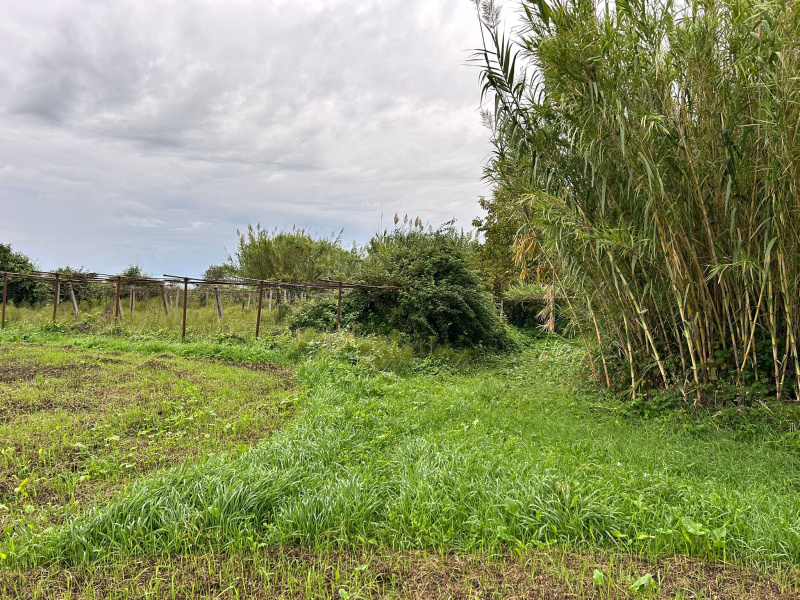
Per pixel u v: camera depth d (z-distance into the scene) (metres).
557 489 3.76
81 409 6.51
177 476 3.96
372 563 3.23
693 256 6.42
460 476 4.13
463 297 14.41
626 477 4.29
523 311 20.73
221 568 3.16
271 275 20.97
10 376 8.25
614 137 6.29
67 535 3.32
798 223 5.85
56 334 13.80
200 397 7.30
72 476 4.38
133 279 15.49
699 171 6.32
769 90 5.56
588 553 3.32
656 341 7.45
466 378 10.88
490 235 19.73
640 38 6.38
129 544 3.31
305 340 12.52
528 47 6.91
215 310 18.69
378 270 15.29
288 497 3.81
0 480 4.29
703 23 5.96
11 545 3.18
